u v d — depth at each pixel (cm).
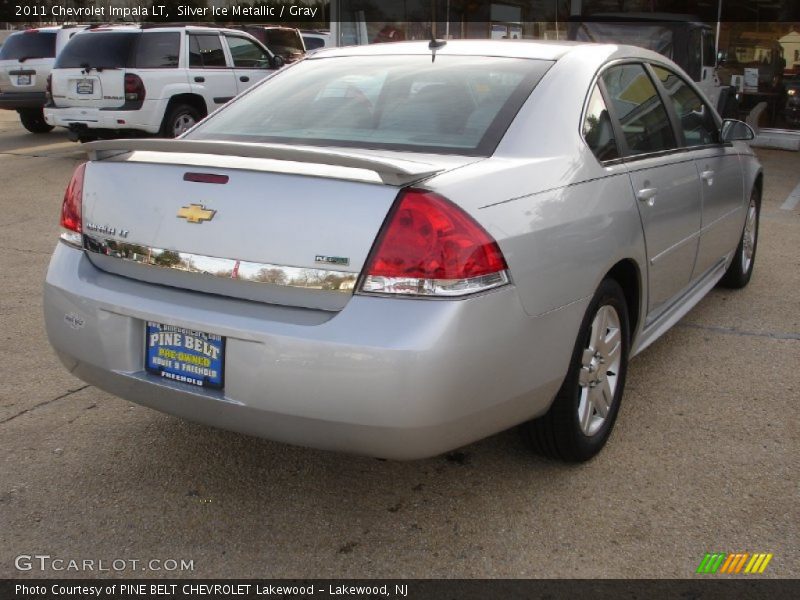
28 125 1480
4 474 327
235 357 266
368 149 309
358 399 252
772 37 1424
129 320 290
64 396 399
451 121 319
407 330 249
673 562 278
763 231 797
